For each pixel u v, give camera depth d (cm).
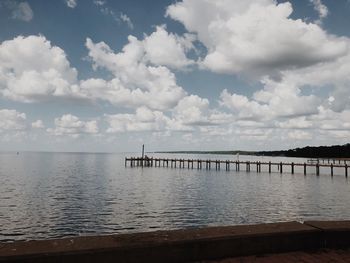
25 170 7150
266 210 2631
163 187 4228
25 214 2342
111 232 1861
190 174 6688
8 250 332
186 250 388
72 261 339
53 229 1920
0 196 3203
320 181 5319
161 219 2230
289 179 5659
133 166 9238
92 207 2650
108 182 4747
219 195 3519
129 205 2777
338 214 2498
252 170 8456
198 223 2123
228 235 413
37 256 327
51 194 3394
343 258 427
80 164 10425
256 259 411
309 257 427
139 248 366
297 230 448
